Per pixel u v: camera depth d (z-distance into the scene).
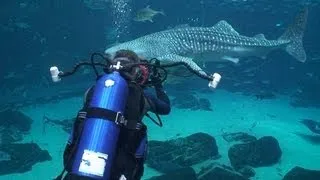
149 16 13.32
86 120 2.31
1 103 14.75
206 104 15.67
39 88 17.91
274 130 13.11
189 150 9.63
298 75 21.20
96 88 2.45
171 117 13.84
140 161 2.33
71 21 21.66
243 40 10.64
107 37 22.23
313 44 21.62
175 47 9.77
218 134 12.21
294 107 16.84
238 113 15.11
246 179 7.93
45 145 10.54
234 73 20.34
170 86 18.11
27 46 19.67
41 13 21.05
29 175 8.52
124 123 2.31
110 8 22.84
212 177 7.91
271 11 22.05
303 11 11.38
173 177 7.61
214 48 10.32
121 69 2.55
